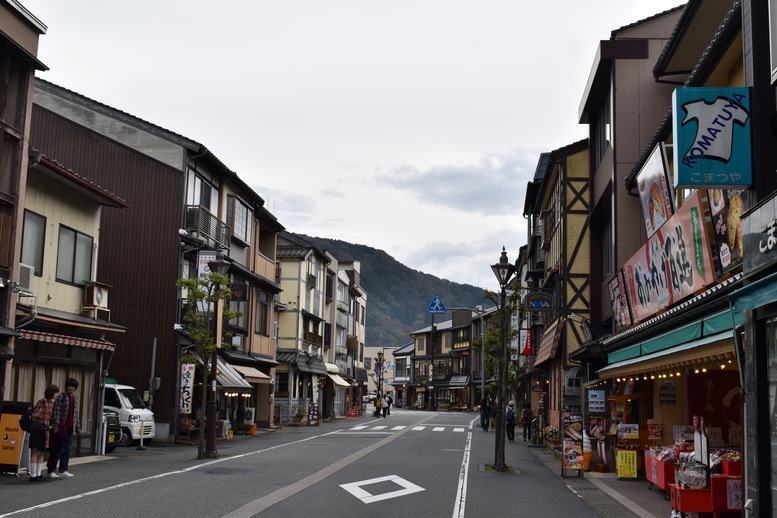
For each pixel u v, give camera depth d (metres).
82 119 29.59
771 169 10.65
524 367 49.03
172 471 17.19
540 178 42.22
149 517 10.89
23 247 19.23
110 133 29.42
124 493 13.32
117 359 27.97
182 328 28.12
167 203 28.83
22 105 17.84
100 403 21.58
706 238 12.62
